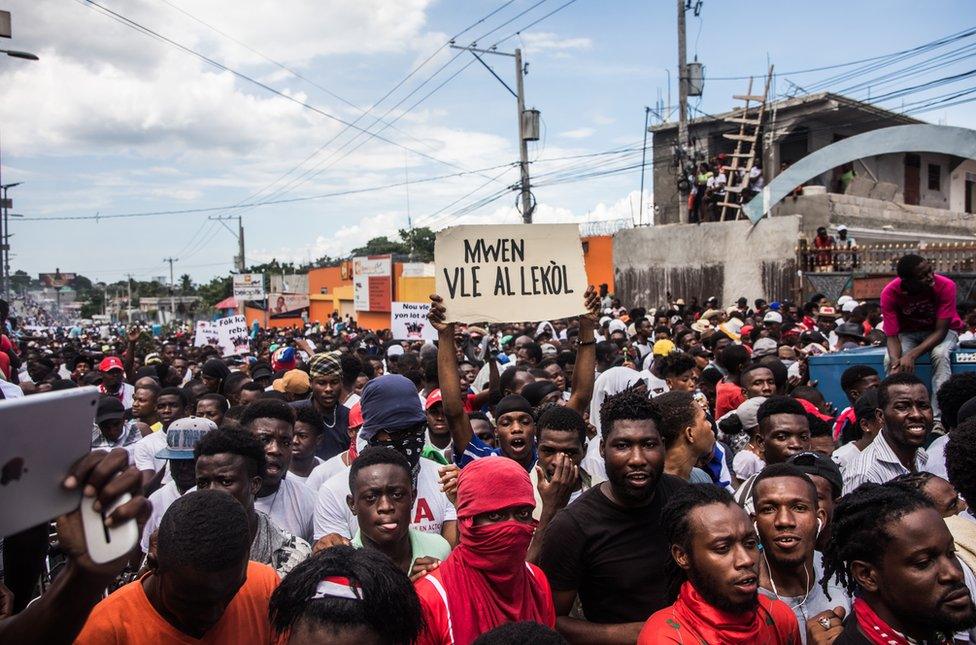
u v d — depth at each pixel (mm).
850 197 24031
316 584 2197
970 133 21172
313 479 5379
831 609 3256
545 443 4324
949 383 5281
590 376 5504
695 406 4547
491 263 5895
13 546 2996
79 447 1715
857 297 17031
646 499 3570
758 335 12516
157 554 2627
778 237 21094
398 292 38188
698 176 24719
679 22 23969
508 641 2303
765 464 5141
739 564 2779
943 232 27516
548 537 3598
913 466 5074
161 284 123438
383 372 11141
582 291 6000
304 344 13906
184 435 4809
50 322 108875
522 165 24875
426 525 4633
